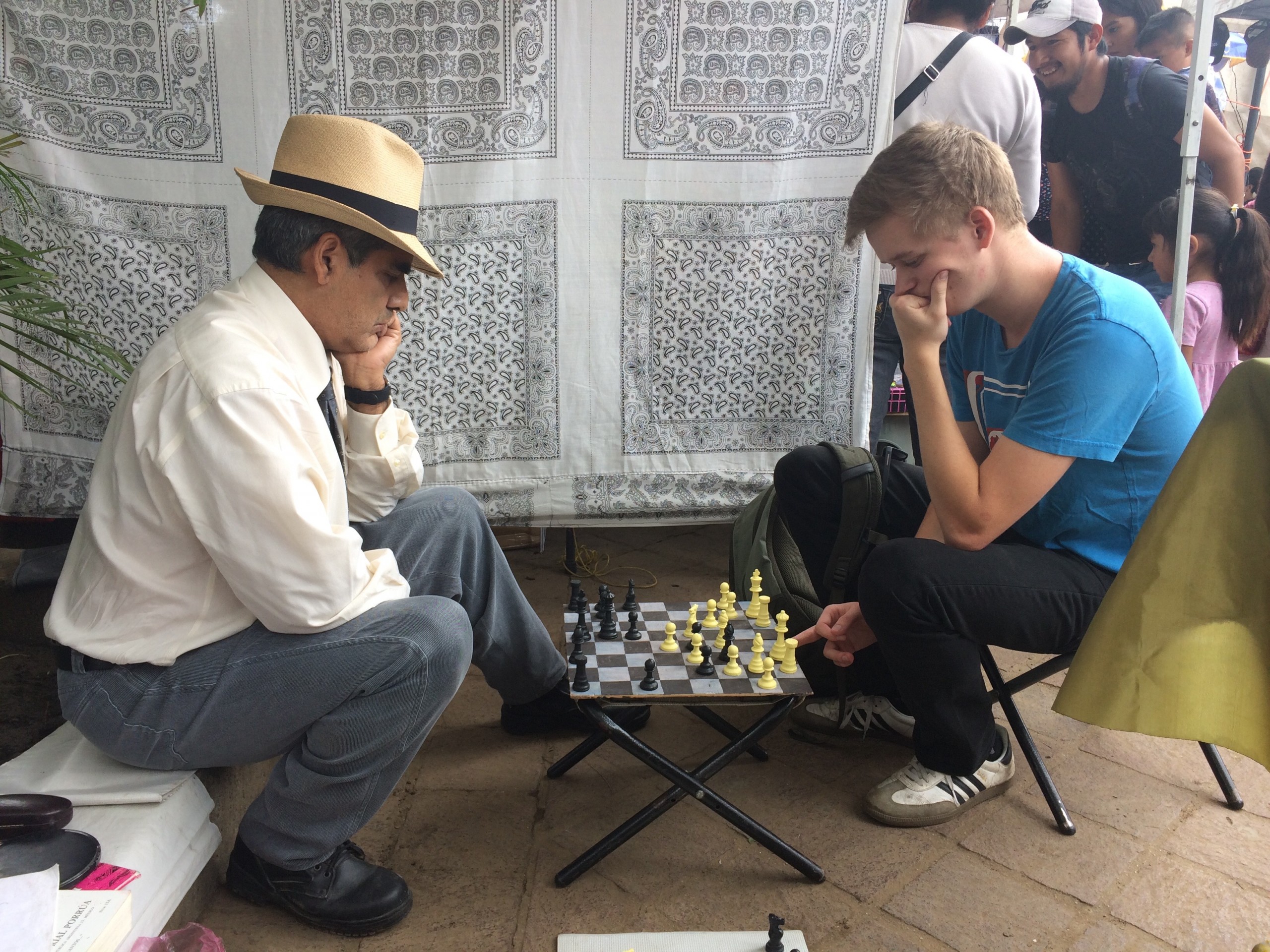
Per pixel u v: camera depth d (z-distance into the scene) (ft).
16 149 9.04
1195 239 12.24
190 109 9.30
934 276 6.03
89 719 5.32
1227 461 3.97
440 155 9.75
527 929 5.69
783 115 10.02
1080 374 5.99
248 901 5.94
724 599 7.70
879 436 12.01
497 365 10.37
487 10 9.40
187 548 5.20
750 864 6.35
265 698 5.23
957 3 10.97
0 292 7.29
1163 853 6.51
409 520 6.89
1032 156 11.32
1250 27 11.91
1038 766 6.97
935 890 6.09
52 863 4.53
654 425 10.77
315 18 9.25
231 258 9.71
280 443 5.04
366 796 5.51
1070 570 6.47
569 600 10.84
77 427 9.84
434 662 5.32
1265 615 3.90
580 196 10.02
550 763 7.64
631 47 9.67
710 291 10.44
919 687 6.45
